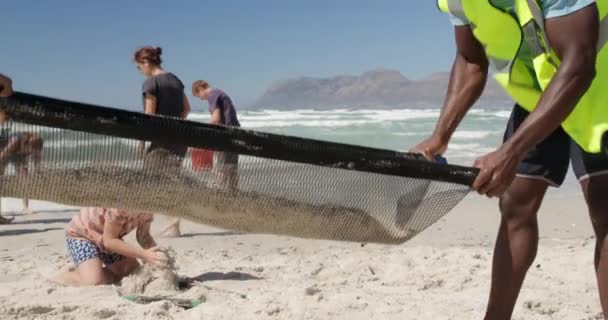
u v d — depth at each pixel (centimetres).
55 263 624
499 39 320
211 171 300
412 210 326
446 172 307
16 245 747
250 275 578
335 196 316
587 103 313
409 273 574
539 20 296
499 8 309
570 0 290
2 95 265
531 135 295
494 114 4372
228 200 306
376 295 505
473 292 521
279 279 565
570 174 1420
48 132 276
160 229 827
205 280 560
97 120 277
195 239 766
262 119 4319
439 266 605
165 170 293
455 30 354
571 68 289
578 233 841
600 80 312
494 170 300
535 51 311
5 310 458
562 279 554
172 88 769
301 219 320
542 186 339
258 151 298
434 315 452
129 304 479
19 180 279
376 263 617
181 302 482
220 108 921
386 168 309
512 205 341
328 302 478
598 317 449
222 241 754
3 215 970
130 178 291
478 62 357
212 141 292
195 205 304
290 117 4553
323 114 4978
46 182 282
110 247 532
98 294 508
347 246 708
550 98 291
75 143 281
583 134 316
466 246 736
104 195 292
